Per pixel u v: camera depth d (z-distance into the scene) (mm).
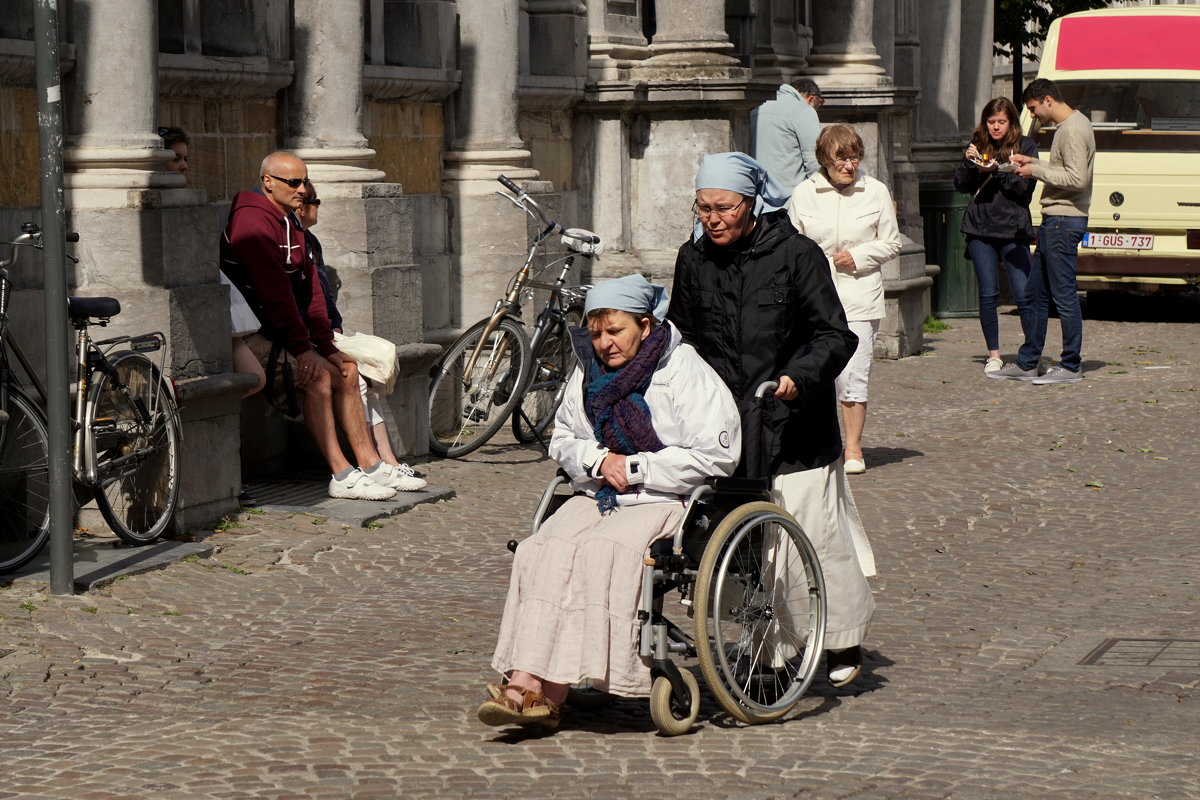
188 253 17047
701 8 28938
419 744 10789
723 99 28703
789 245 11766
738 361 11805
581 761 10445
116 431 15406
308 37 20734
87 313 15141
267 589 15133
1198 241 37969
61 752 10500
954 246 39875
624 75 29266
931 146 41125
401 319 21281
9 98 16172
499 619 14273
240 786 9812
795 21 36156
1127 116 38750
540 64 28172
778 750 10703
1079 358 29547
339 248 20562
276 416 20109
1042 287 29594
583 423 11359
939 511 18859
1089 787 9773
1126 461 21844
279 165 18453
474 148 24641
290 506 18406
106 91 16594
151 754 10445
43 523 15125
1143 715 11516
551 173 28297
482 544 17188
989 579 15812
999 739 10875
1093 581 15711
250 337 18594
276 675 12484
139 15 16688
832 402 11844
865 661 13125
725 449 11078
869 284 20719
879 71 35875
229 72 19391
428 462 21672
